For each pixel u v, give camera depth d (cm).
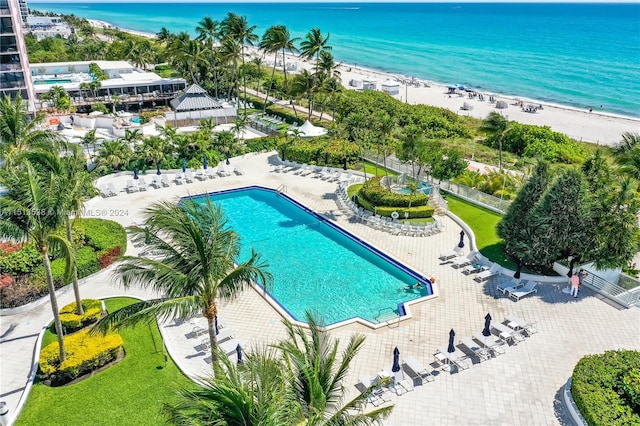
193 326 2495
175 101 6862
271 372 1323
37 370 2244
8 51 6203
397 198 3909
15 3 6412
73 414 2000
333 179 4784
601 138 7125
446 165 4484
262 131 6606
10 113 3031
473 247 3384
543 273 3038
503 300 2786
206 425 1167
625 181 2828
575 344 2400
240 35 7725
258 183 4738
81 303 2597
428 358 2311
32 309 2758
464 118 8019
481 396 2080
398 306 2761
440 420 1959
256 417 1177
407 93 10400
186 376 2198
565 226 2848
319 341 1497
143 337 2472
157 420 1961
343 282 3086
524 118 8294
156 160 4875
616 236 2792
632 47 17800
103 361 2266
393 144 5291
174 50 8381
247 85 10006
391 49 18775
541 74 13088
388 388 2111
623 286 2948
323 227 3859
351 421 1326
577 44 18988
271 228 3853
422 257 3300
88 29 16088
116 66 9181
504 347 2377
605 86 11425
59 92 7106
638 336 2459
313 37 7194
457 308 2711
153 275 1659
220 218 1792
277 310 2712
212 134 5625
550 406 2027
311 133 5422
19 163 2184
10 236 1975
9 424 1950
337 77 7812
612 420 1808
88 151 5428
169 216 1634
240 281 1695
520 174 4888
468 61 15575
